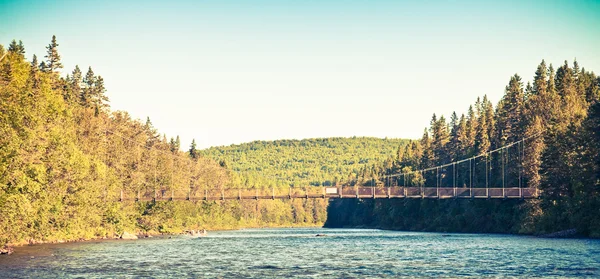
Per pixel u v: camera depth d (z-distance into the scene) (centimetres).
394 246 8694
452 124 18488
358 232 15525
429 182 17112
